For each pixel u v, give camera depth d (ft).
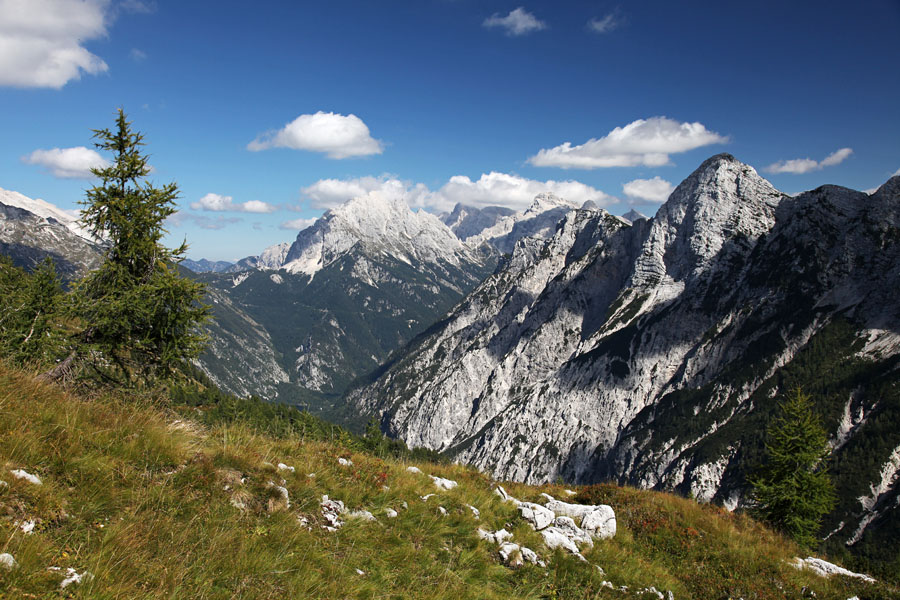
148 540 26.37
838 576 54.24
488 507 49.08
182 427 40.86
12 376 36.83
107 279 67.67
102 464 30.30
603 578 42.22
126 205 65.00
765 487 105.91
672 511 62.23
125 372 67.21
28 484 26.13
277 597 25.72
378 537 36.04
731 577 49.01
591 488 70.85
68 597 21.06
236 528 29.76
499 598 34.01
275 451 45.47
